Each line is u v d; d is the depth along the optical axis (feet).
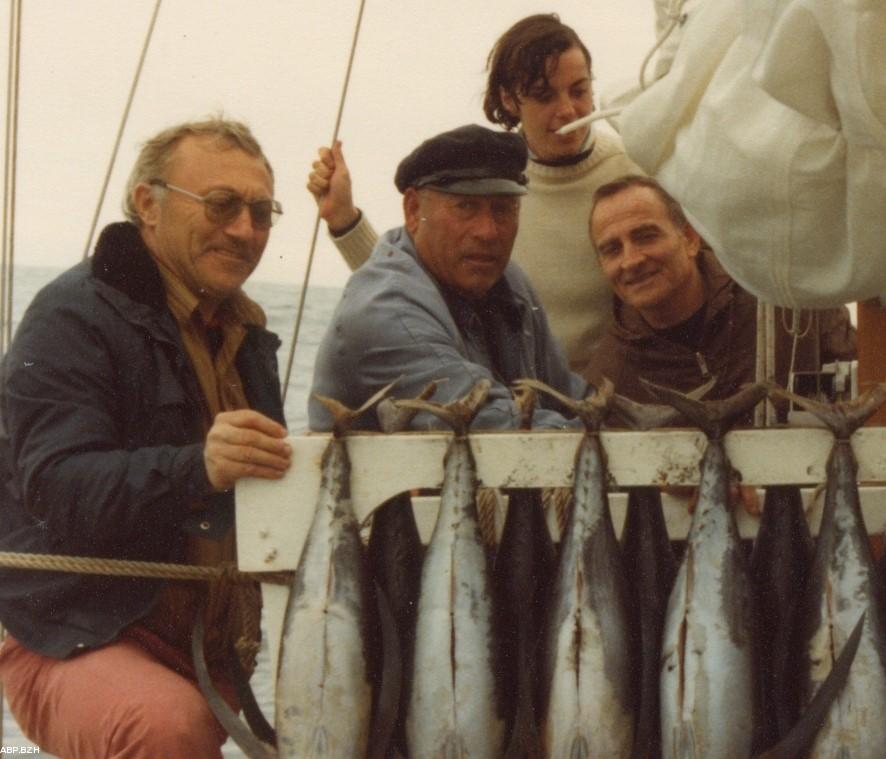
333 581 10.15
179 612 13.02
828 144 9.67
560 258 18.40
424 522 11.22
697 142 10.30
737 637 9.73
